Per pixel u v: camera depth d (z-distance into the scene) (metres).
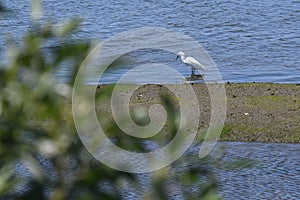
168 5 91.94
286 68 57.28
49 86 6.30
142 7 91.38
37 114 6.30
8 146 6.26
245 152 33.88
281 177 30.19
